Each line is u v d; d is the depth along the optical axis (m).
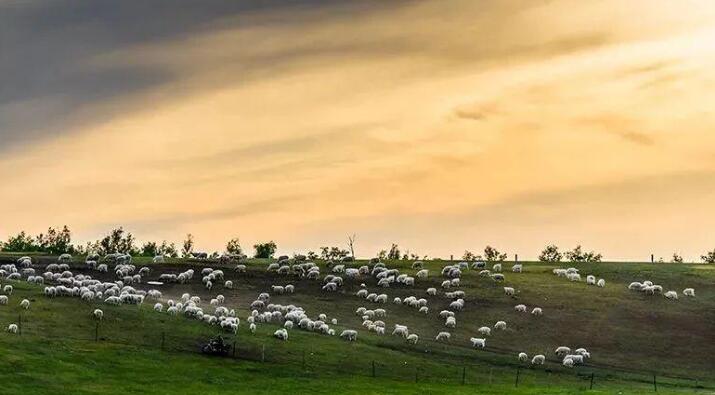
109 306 121.44
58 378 85.19
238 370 97.75
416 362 112.25
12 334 99.88
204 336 111.62
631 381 112.75
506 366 116.12
